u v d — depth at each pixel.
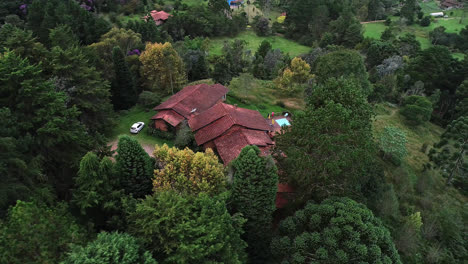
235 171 30.02
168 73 61.16
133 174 28.08
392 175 45.53
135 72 64.00
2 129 26.81
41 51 42.12
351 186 31.47
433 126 72.44
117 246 19.28
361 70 58.56
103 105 46.16
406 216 37.62
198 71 71.56
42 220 20.91
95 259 18.05
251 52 100.75
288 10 124.62
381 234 23.95
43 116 31.30
